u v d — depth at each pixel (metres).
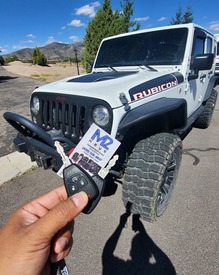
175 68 3.08
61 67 30.05
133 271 1.88
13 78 15.91
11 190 3.02
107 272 1.88
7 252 0.82
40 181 3.21
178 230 2.23
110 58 3.71
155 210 2.14
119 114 2.00
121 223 2.38
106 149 1.14
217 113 6.32
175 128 2.73
